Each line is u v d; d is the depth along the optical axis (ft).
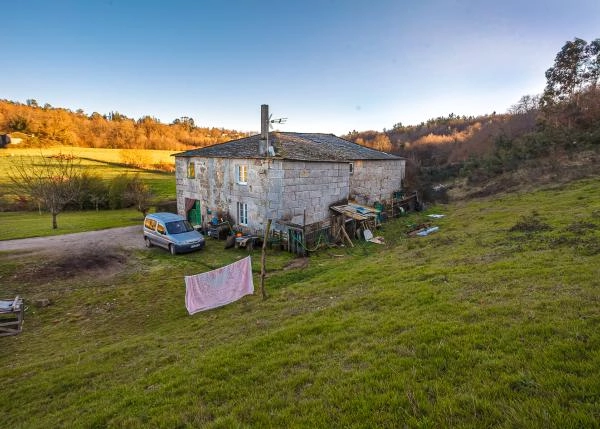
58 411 16.96
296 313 26.04
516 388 11.87
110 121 331.57
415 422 10.96
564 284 21.63
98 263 51.11
